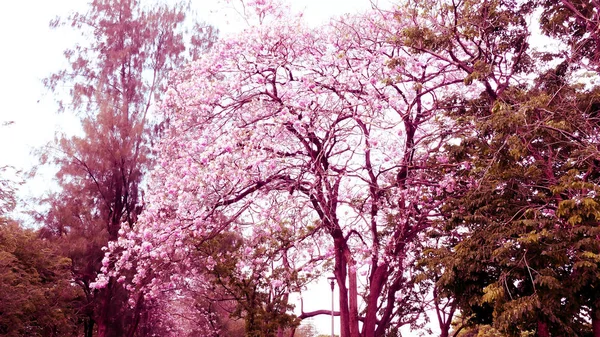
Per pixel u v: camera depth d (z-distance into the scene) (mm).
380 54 13031
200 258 16766
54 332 20531
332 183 12508
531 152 10680
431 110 12961
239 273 17547
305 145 12016
